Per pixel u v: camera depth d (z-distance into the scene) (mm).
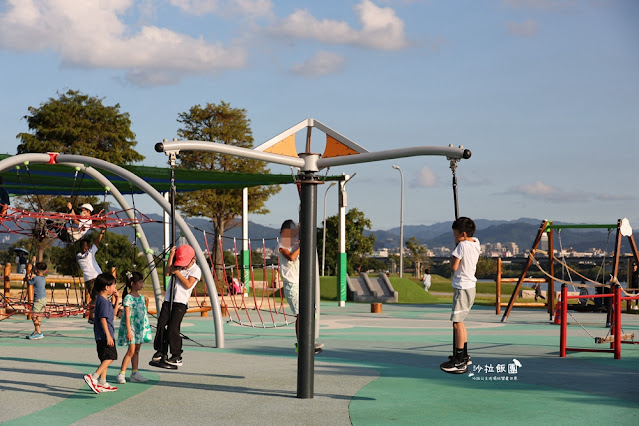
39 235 15375
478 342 14492
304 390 8031
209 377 9531
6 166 13953
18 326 17844
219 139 48219
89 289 16344
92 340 14547
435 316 23016
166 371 10070
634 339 15398
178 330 10133
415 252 85750
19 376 9531
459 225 9125
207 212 46812
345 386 8867
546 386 8906
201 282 32875
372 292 34281
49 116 39281
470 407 7555
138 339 9000
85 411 7305
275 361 11273
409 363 11141
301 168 8484
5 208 14211
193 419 6941
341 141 8859
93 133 40062
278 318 21453
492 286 53969
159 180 21500
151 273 15055
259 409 7418
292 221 10383
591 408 7508
